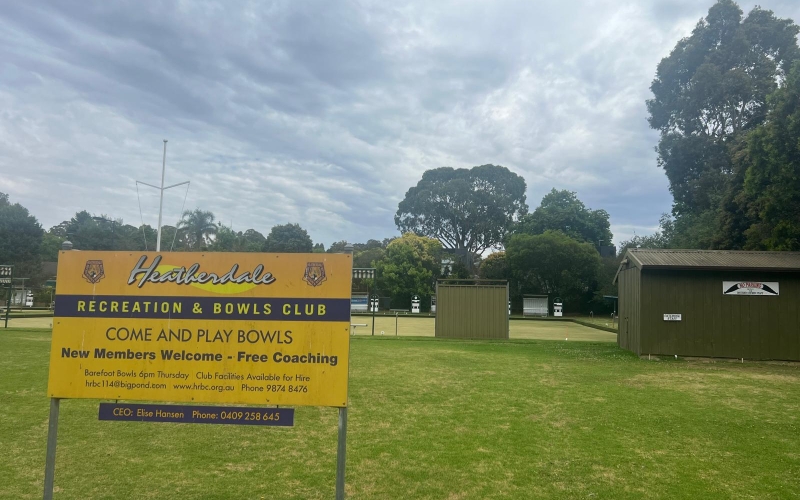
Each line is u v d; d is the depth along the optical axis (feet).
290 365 12.55
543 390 29.07
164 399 12.64
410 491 14.53
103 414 12.57
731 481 15.55
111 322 12.84
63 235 240.94
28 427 20.12
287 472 15.88
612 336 72.95
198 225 168.25
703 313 44.98
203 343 12.69
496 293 61.57
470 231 207.62
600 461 17.16
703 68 112.57
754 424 21.97
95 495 13.98
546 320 126.72
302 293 12.64
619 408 24.72
